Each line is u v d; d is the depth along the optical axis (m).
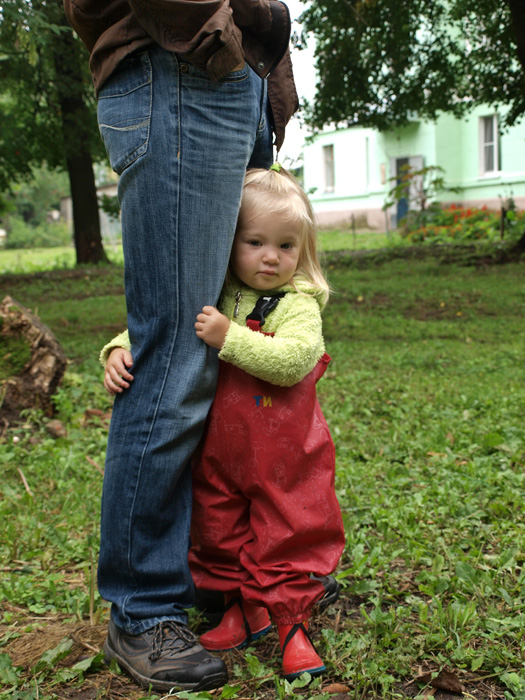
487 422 4.98
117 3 2.08
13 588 2.73
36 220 58.69
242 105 2.12
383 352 8.16
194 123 2.07
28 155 18.48
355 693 2.03
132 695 2.09
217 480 2.25
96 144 18.72
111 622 2.25
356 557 2.91
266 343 2.10
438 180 22.50
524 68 12.51
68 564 3.04
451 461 4.17
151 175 2.07
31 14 6.67
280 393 2.21
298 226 2.20
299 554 2.20
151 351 2.14
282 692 2.02
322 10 12.76
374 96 15.05
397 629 2.37
